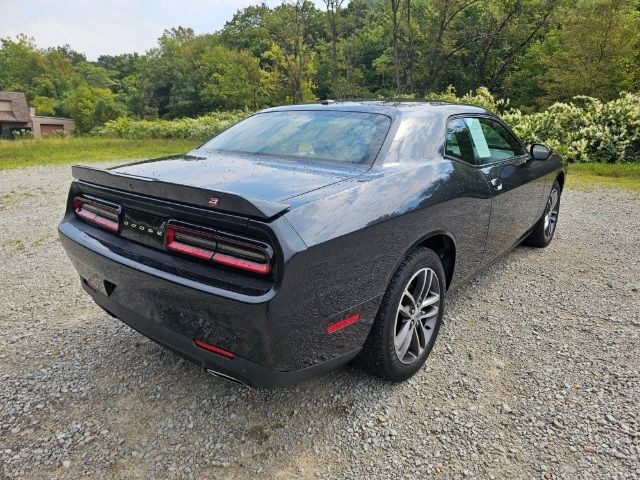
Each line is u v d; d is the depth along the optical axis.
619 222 5.99
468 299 3.58
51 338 3.03
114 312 2.40
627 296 3.61
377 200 2.12
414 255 2.37
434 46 34.91
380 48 50.78
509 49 36.06
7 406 2.35
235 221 1.76
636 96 11.66
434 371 2.63
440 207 2.49
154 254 2.05
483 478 1.88
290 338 1.80
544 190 4.28
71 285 3.96
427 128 2.77
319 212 1.87
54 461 1.99
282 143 2.74
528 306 3.46
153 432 2.17
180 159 2.82
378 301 2.16
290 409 2.32
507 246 3.71
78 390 2.48
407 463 1.97
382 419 2.24
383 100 3.17
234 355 1.87
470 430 2.16
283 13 40.41
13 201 7.82
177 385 2.53
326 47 51.66
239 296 1.73
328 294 1.88
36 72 82.44
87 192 2.46
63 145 19.66
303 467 1.96
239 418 2.26
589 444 2.06
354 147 2.53
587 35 22.59
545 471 1.91
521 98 34.88
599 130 11.26
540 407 2.31
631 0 22.52
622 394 2.40
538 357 2.76
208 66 61.41
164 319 2.06
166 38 68.25
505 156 3.62
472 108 3.41
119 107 61.47
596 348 2.85
